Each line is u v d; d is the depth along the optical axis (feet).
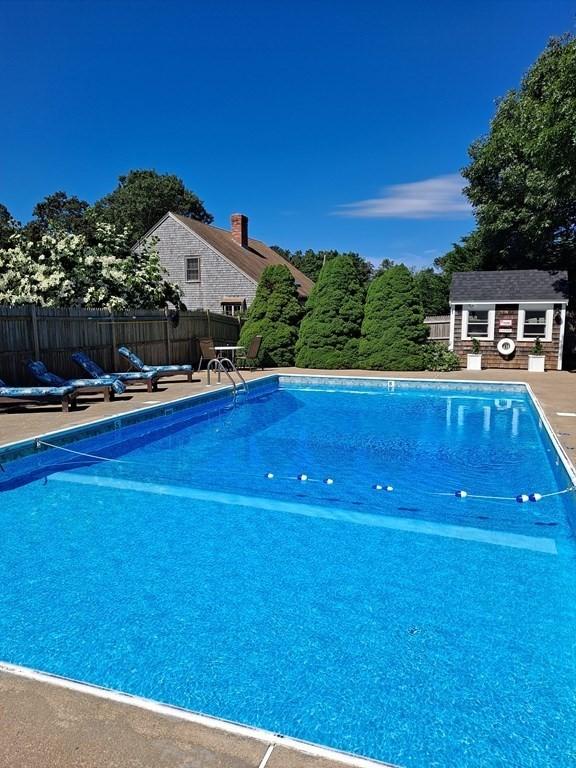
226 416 32.32
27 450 19.95
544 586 11.09
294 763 5.27
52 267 44.14
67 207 137.28
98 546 13.25
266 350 57.41
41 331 34.40
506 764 6.24
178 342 51.80
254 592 10.85
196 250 76.54
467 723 6.97
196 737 5.64
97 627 9.47
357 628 9.46
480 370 53.88
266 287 58.65
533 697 7.52
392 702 7.39
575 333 62.44
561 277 55.01
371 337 53.72
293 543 13.42
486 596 10.66
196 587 11.09
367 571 11.84
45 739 5.56
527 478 19.03
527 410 33.96
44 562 12.31
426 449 23.45
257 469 20.36
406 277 53.36
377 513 15.58
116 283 47.65
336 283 54.90
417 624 9.59
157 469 20.40
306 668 8.22
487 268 80.64
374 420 30.68
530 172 55.67
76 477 19.35
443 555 12.67
